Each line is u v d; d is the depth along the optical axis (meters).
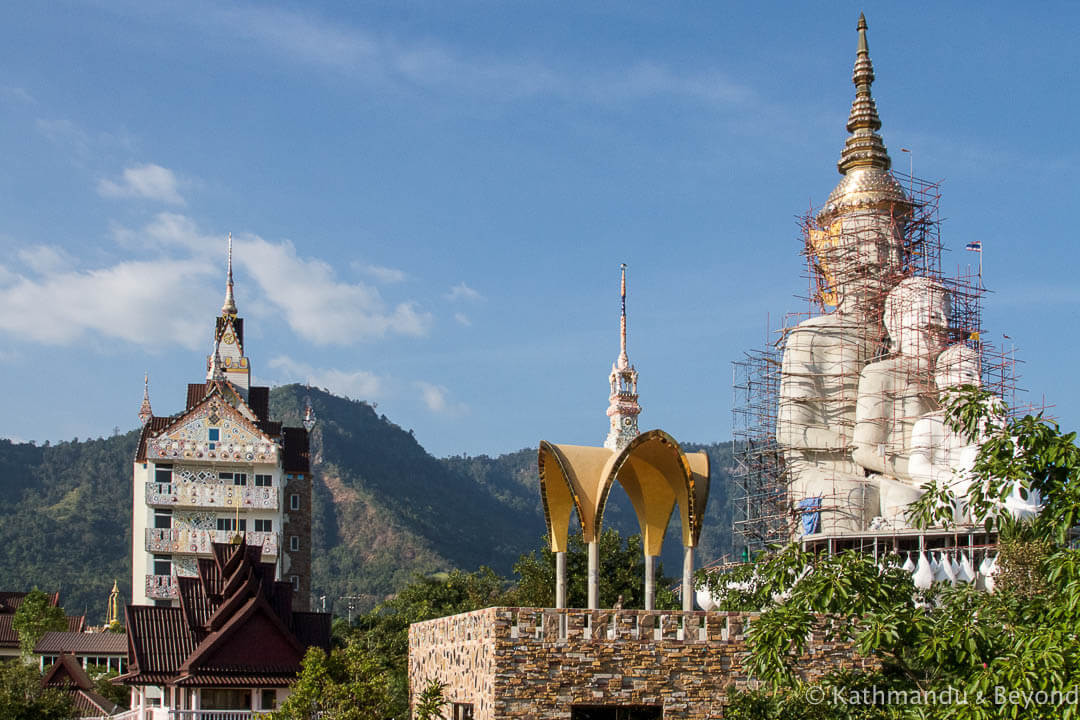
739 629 42.03
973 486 35.94
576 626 40.53
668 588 79.81
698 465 46.31
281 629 56.56
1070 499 33.59
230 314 116.56
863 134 88.12
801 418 80.94
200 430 98.56
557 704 39.88
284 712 48.09
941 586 41.00
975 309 83.75
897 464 77.00
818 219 88.19
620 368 51.25
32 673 60.34
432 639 49.38
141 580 105.25
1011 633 34.19
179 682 54.31
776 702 38.25
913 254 85.69
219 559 59.47
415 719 47.72
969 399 36.03
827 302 87.56
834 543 74.25
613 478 44.00
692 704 41.12
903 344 80.12
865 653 34.31
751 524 84.19
